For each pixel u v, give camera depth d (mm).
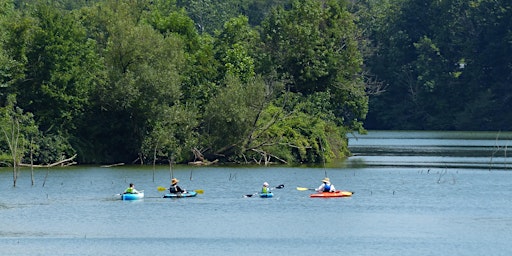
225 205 195875
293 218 180750
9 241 159000
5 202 197625
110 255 150000
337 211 188625
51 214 183375
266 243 158625
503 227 171750
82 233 165875
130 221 176750
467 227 171750
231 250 153625
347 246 156125
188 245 157125
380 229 169875
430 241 159500
